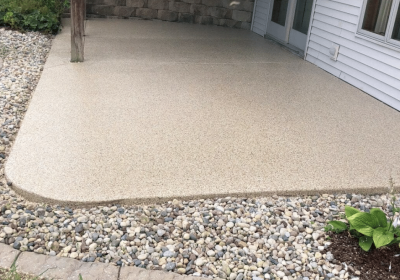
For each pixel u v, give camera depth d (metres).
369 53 5.09
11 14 6.76
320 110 4.54
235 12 8.82
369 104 4.81
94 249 2.37
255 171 3.21
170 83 5.08
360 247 2.46
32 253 2.26
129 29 7.89
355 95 5.09
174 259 2.33
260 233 2.57
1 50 5.86
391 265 2.33
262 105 4.57
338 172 3.28
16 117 3.99
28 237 2.42
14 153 3.24
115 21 8.50
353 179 3.19
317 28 6.18
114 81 5.00
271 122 4.14
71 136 3.56
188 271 2.26
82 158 3.23
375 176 3.25
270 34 8.01
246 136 3.80
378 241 2.28
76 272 2.15
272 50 7.13
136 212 2.71
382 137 3.96
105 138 3.57
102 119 3.94
